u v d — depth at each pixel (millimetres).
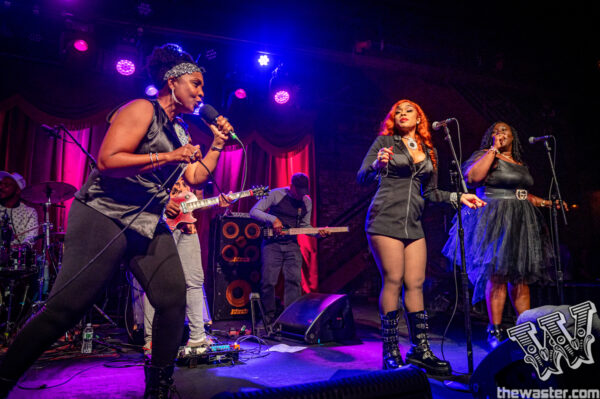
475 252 3250
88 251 1662
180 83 1880
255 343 3773
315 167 7527
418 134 2885
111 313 5234
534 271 3186
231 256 5367
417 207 2676
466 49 7980
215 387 2410
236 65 6707
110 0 6020
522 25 7977
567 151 8586
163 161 1655
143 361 3080
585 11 7586
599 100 8727
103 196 1712
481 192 3430
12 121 5891
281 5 6953
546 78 8500
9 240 4441
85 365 2971
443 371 2490
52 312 1600
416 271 2689
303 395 1396
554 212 3268
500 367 1763
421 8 7484
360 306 6535
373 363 2988
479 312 5285
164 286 1785
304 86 7676
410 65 7410
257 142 6965
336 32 7285
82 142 6164
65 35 5828
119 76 6250
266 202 4965
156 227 1842
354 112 8102
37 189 4586
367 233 2725
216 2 6664
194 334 3102
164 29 6195
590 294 4113
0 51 5895
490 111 8234
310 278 7172
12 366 1551
